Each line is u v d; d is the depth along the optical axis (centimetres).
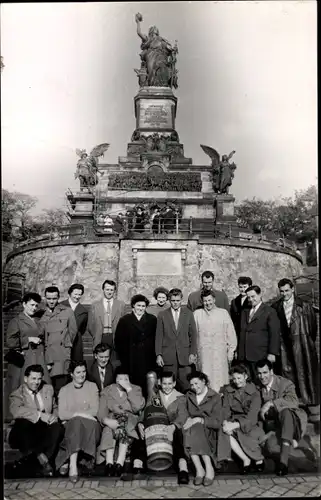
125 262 1446
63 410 924
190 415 904
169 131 2097
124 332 1020
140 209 1831
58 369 1037
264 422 934
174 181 2006
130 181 1978
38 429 914
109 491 868
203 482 875
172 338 1012
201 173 2034
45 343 1045
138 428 921
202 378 918
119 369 970
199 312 1038
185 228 1859
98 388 952
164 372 951
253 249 1387
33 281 1348
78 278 1418
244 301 1057
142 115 2080
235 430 912
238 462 909
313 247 1235
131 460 909
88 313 1080
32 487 881
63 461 905
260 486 878
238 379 950
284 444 913
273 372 1017
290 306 1060
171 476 893
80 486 882
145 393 995
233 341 1030
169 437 898
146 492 864
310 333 1048
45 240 1387
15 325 1047
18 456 912
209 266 1428
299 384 1023
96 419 924
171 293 1023
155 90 2069
